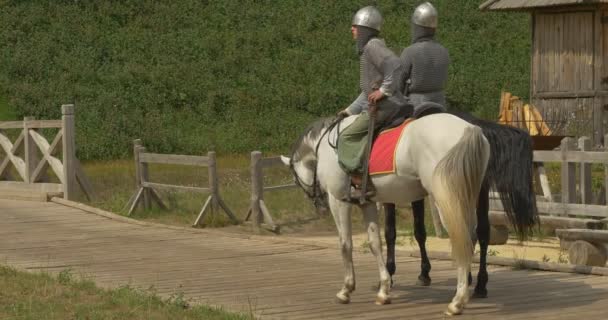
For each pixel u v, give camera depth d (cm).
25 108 3381
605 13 2430
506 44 4125
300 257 1366
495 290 1044
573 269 1151
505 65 3922
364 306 973
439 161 857
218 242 1541
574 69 2469
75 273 1220
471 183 846
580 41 2456
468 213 848
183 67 3775
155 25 4128
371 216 986
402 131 916
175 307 939
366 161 935
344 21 4309
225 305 986
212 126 3434
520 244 1442
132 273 1227
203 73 3775
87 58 3797
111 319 881
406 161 901
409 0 4472
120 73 3694
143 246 1497
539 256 1338
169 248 1473
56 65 3728
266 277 1183
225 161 2938
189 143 3244
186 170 2705
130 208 1928
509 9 2528
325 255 1383
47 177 2192
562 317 884
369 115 941
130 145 3180
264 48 4031
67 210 1942
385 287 980
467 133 850
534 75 2545
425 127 889
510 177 955
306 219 1848
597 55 2431
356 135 955
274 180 2356
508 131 966
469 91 3638
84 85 3616
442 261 1285
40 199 2077
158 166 2847
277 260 1337
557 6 2478
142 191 1933
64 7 4169
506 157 958
